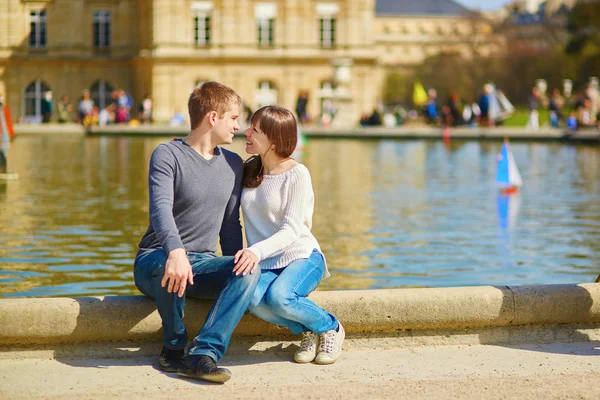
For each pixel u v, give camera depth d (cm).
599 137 4375
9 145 3703
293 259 764
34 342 747
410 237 1580
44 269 1253
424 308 791
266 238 773
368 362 757
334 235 1591
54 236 1519
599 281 844
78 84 7588
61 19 7506
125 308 756
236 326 770
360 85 7350
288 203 761
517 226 1723
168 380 701
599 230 1680
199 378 699
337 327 761
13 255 1348
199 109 753
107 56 7581
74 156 3372
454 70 13162
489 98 5794
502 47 12825
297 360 754
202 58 7150
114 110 6619
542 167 3069
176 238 707
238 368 738
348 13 7281
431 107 6881
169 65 7088
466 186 2467
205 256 754
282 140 764
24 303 740
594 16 9831
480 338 814
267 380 704
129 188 2267
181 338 726
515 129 5088
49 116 6500
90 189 2234
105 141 4525
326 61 7300
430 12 16338
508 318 808
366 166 3122
